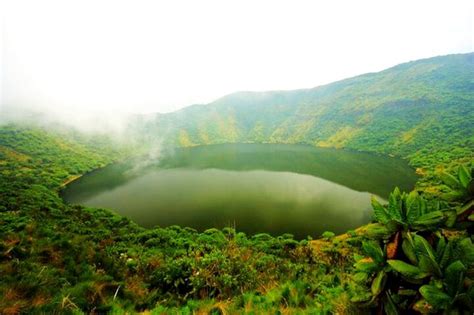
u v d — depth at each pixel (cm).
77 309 386
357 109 15588
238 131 18200
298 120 17975
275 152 12131
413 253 201
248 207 5047
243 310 407
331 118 16325
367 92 17250
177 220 4512
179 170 8900
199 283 579
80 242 868
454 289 169
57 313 367
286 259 1448
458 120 10456
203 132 17500
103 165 10031
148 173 8544
